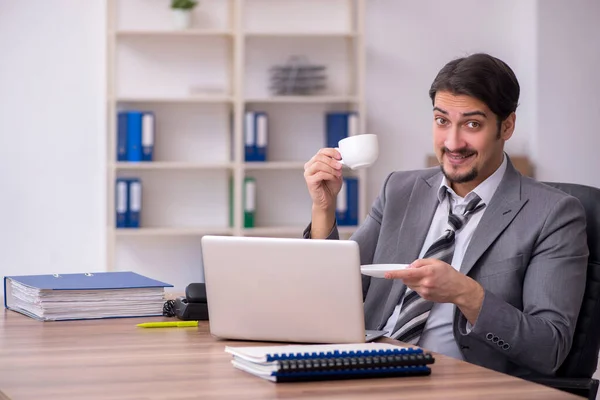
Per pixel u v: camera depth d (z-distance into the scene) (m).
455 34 5.39
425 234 2.31
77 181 5.00
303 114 5.25
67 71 4.96
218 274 1.81
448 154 2.15
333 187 2.34
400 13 5.32
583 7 5.32
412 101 5.36
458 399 1.32
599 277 2.09
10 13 4.88
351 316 1.72
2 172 4.91
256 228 4.96
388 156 5.35
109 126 4.82
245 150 4.95
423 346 2.17
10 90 4.90
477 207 2.20
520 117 5.42
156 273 5.15
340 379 1.44
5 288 2.34
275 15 5.20
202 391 1.36
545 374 1.91
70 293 2.09
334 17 5.26
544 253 2.04
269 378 1.43
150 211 5.13
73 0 4.95
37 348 1.73
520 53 5.42
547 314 1.94
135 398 1.31
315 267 1.72
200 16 5.10
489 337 1.84
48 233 4.99
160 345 1.77
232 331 1.82
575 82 5.33
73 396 1.32
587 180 5.38
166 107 5.10
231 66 5.14
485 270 2.09
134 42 5.05
